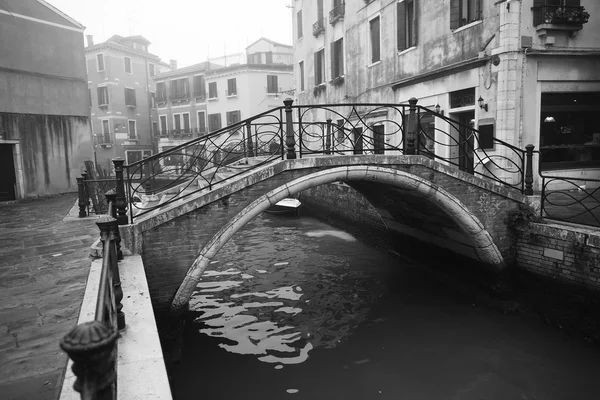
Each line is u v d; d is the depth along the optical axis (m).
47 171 13.48
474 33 8.81
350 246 11.21
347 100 14.89
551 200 7.81
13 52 12.55
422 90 10.61
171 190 8.37
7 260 4.94
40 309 3.46
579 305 5.72
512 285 6.88
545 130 8.40
